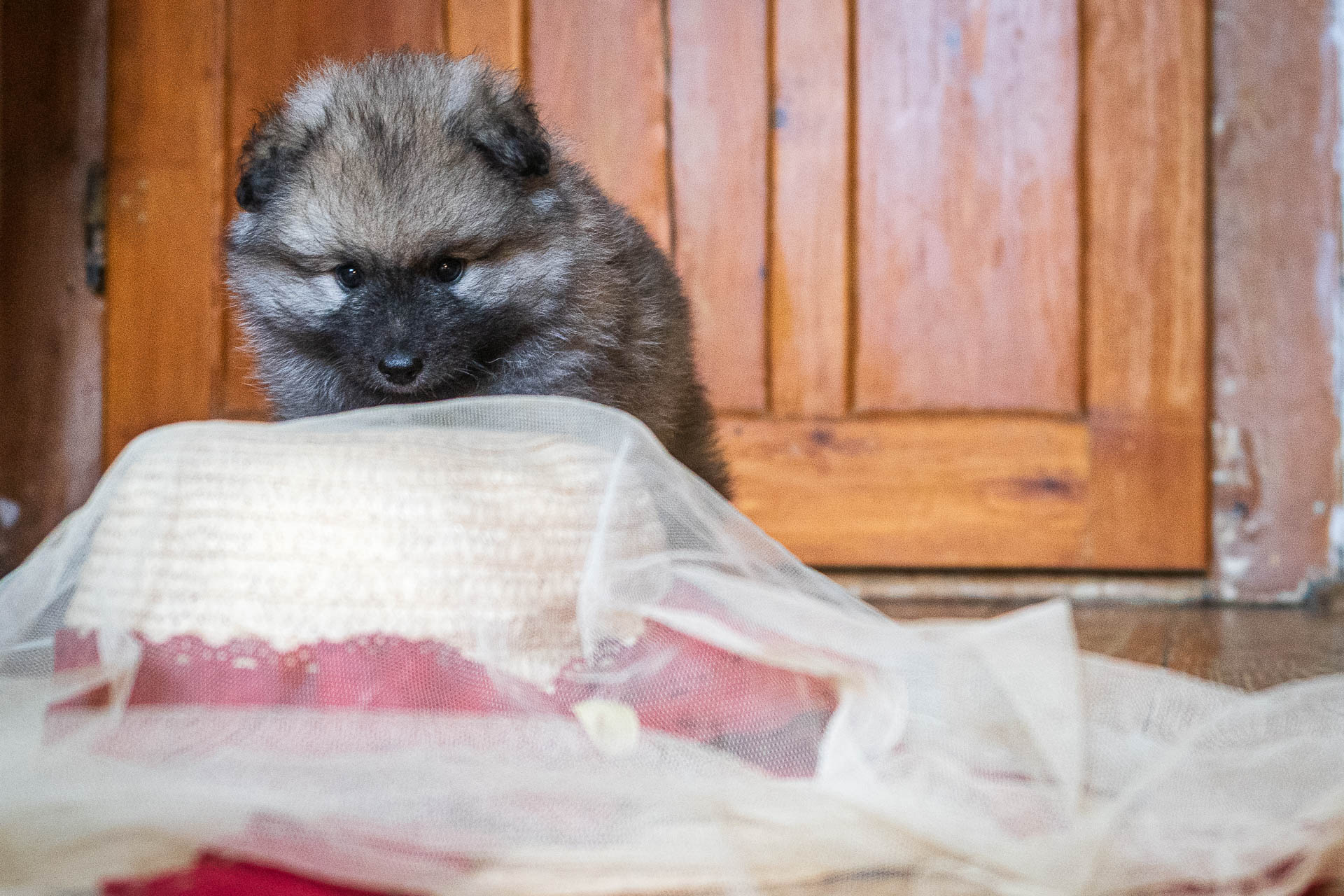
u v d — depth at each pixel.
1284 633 1.69
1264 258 1.84
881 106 1.85
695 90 1.85
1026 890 1.17
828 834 1.20
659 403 1.60
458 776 1.24
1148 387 1.84
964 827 1.21
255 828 1.12
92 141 1.83
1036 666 1.38
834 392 1.85
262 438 1.41
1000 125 1.84
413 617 1.39
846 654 1.39
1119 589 1.85
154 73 1.83
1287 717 1.38
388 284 1.54
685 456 1.65
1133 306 1.84
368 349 1.54
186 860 1.11
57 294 1.83
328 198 1.54
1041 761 1.38
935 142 1.85
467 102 1.56
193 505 1.40
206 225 1.83
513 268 1.55
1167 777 1.31
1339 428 1.84
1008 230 1.85
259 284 1.58
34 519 1.82
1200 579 1.85
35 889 1.10
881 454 1.85
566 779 1.25
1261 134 1.84
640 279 1.61
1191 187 1.84
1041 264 1.85
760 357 1.85
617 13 1.84
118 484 1.41
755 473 1.85
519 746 1.38
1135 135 1.84
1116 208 1.84
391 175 1.54
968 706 1.39
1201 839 1.21
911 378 1.85
